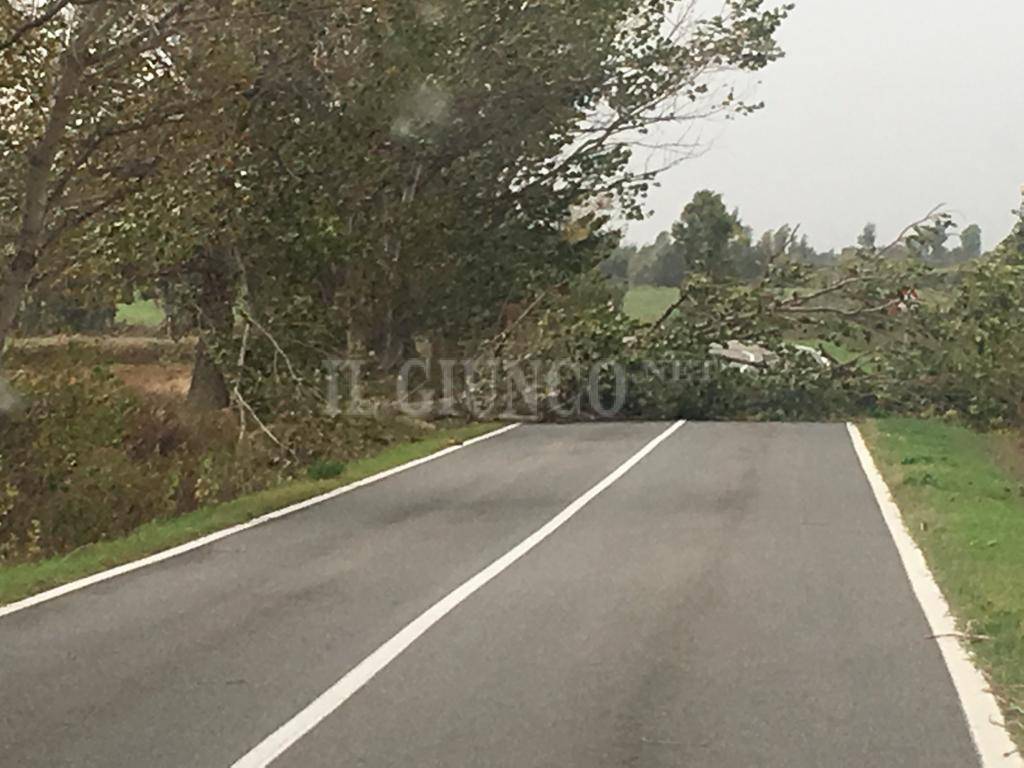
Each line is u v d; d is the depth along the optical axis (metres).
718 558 12.71
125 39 18.72
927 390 30.97
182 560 13.27
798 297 31.86
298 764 6.60
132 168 19.78
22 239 19.14
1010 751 6.71
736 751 6.75
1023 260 30.06
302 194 22.22
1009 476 21.70
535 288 31.77
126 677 8.45
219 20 19.03
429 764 6.58
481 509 16.64
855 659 8.67
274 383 21.78
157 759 6.71
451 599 10.90
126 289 21.08
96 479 19.41
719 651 8.93
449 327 31.16
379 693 7.94
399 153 28.23
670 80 32.38
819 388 31.22
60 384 19.58
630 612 10.25
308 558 13.25
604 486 18.64
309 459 22.27
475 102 29.00
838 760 6.59
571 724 7.25
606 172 32.16
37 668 8.73
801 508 16.19
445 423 30.20
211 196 20.47
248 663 8.77
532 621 9.98
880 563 12.38
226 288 23.70
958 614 10.03
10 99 18.67
